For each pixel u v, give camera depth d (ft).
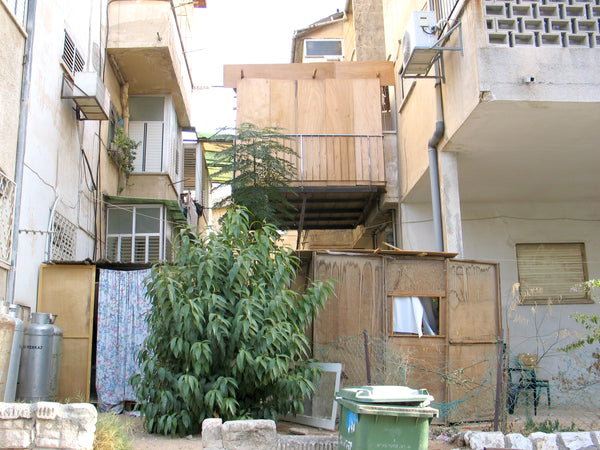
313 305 22.85
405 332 26.55
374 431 14.93
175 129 47.75
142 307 28.25
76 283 28.22
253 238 24.20
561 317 36.70
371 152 38.17
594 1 26.63
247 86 38.70
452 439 20.25
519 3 26.30
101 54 38.63
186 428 21.02
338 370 23.98
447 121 28.96
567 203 38.93
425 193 36.58
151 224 39.91
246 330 20.43
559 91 25.31
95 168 36.99
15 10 25.71
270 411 22.17
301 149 37.52
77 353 27.53
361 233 47.16
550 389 27.27
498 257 37.96
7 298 24.02
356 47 48.60
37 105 27.32
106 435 16.88
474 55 25.58
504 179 34.24
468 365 26.37
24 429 15.93
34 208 26.84
